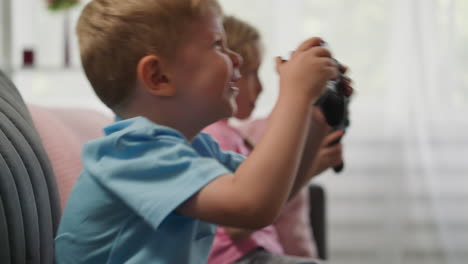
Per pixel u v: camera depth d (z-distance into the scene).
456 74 2.32
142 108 0.71
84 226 0.70
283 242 1.30
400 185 2.36
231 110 0.73
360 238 2.39
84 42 0.73
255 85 1.25
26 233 0.70
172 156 0.64
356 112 2.37
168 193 0.62
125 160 0.66
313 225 1.51
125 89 0.71
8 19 2.11
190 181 0.62
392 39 2.32
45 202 0.77
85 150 0.70
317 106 0.85
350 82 0.87
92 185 0.70
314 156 0.86
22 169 0.72
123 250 0.68
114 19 0.71
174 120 0.71
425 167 2.35
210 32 0.71
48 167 0.82
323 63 0.66
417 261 2.39
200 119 0.72
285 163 0.60
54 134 1.01
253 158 0.61
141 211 0.62
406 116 2.34
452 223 2.36
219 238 1.09
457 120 2.33
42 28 2.38
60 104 2.30
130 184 0.64
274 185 0.59
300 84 0.64
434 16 2.31
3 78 0.98
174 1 0.70
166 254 0.66
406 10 2.31
